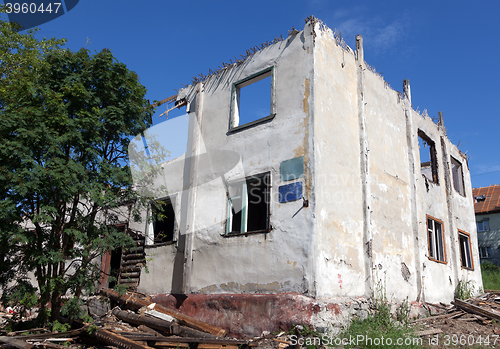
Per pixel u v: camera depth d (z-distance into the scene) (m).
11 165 6.58
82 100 7.54
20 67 12.08
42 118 6.91
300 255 7.57
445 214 13.34
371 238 8.94
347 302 7.56
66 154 7.23
